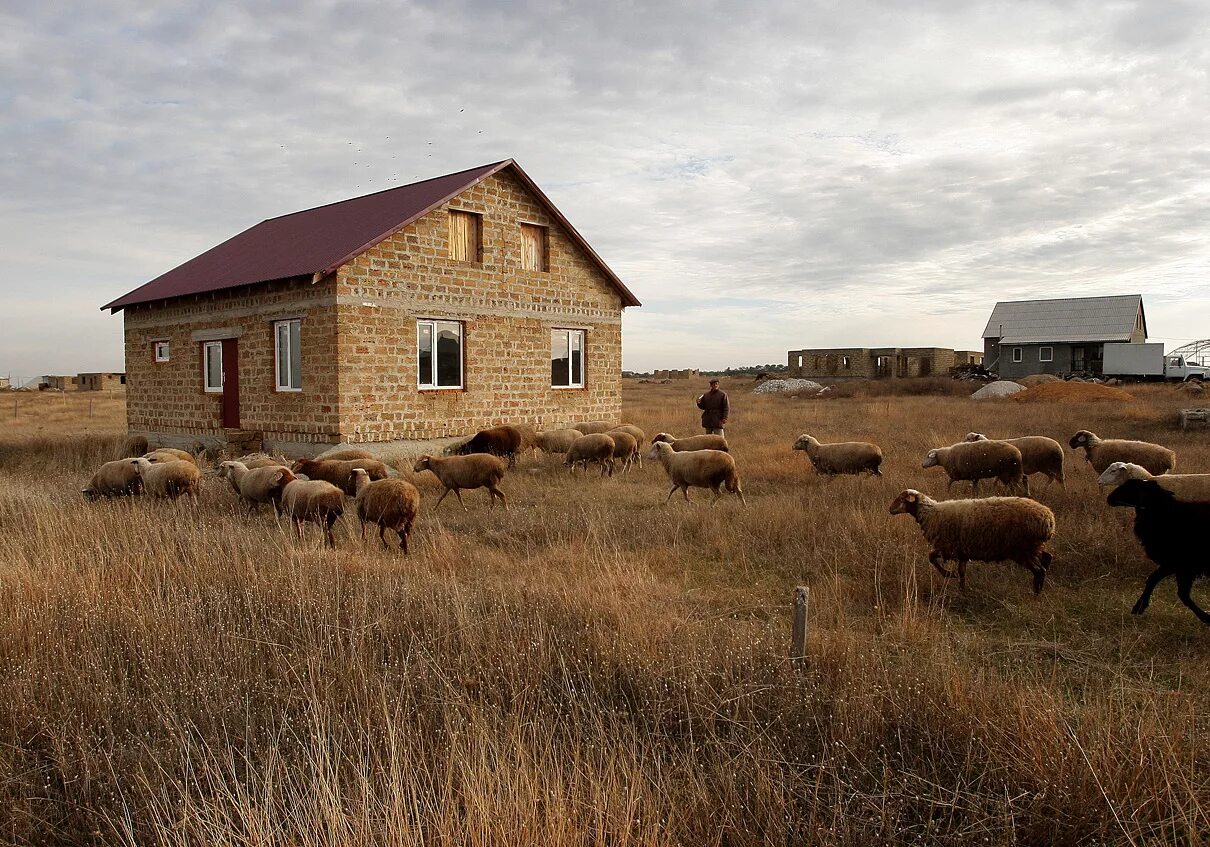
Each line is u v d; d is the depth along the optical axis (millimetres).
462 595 6609
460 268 18500
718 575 8125
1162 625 6531
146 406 21828
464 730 4426
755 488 13172
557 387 21219
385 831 3416
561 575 7523
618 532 9773
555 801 3539
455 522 11023
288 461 15688
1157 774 3799
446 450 17469
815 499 11039
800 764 4254
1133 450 11539
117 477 11898
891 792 3943
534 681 5109
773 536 9266
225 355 19094
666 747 4527
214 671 5199
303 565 7234
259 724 4750
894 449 16656
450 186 18547
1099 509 9859
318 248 17656
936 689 4746
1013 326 59688
